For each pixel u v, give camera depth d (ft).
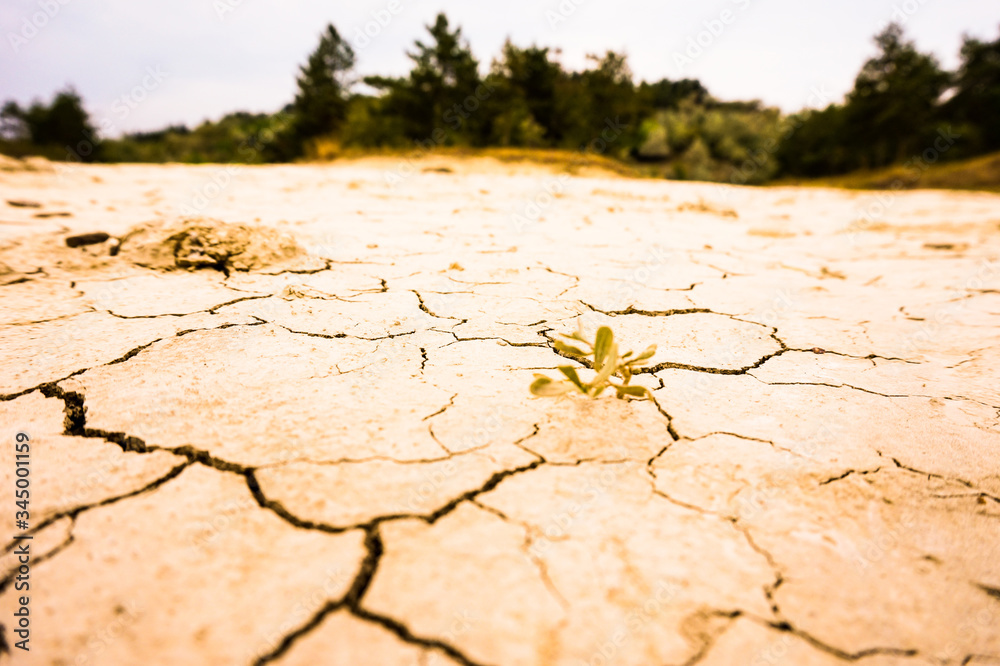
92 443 1.14
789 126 30.78
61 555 0.84
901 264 3.23
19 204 3.35
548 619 0.77
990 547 0.96
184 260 2.21
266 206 4.17
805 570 0.89
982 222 5.64
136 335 1.63
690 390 1.48
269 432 1.20
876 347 1.82
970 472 1.18
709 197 8.11
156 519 0.93
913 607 0.83
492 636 0.74
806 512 1.03
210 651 0.70
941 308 2.25
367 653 0.71
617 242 3.31
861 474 1.16
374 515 0.96
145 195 4.61
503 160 12.94
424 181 7.71
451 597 0.80
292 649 0.71
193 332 1.66
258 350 1.57
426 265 2.48
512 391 1.42
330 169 9.85
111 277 2.10
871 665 0.74
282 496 1.00
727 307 2.15
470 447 1.18
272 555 0.86
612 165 13.96
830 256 3.50
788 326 1.97
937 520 1.03
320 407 1.32
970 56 33.27
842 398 1.48
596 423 1.30
